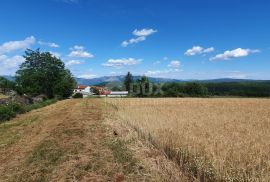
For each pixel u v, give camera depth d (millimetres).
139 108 36844
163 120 18484
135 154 11547
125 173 9664
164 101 60500
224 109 34062
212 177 8328
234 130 14742
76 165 10688
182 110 31750
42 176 9695
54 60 88250
